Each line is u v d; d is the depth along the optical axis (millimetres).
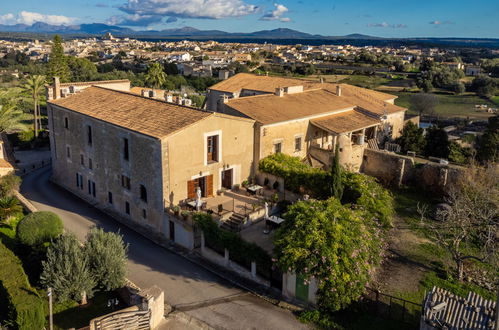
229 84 60250
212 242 27953
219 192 34750
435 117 91750
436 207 33375
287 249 21953
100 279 23406
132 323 20328
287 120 38062
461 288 24172
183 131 30750
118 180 35500
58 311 22312
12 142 64062
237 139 35125
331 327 21016
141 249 29969
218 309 22859
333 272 20781
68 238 24062
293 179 34469
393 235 30641
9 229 33188
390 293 23531
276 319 21906
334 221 22562
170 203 31344
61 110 41781
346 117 44125
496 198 30891
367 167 42406
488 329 17453
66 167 43625
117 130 34000
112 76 116625
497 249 24781
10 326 20500
